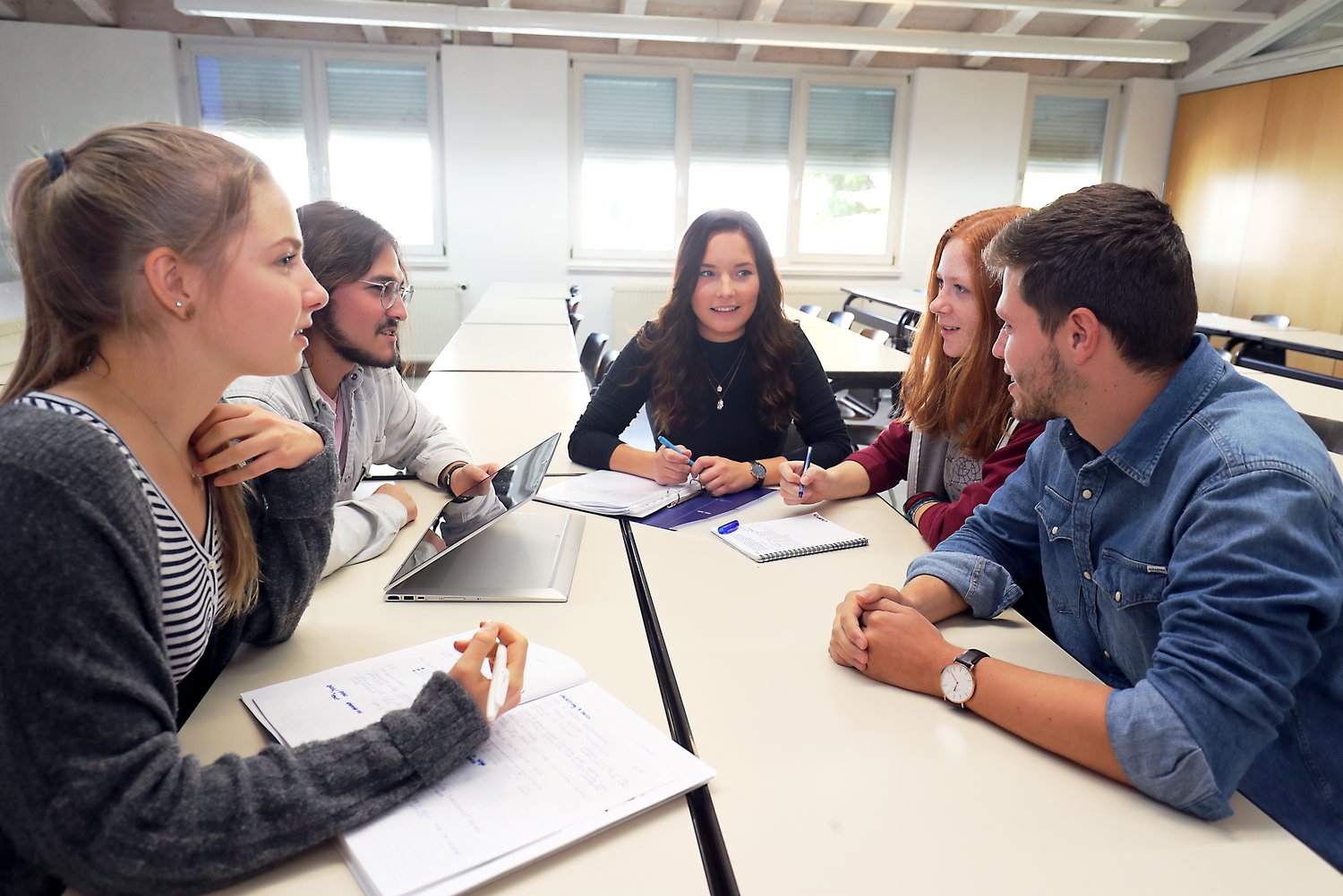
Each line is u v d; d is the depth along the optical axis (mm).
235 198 731
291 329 791
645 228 7621
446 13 6215
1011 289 972
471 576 1256
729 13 6941
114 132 720
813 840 737
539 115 7141
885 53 7480
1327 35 6582
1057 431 1165
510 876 684
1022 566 1272
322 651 1044
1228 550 807
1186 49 6973
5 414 647
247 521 938
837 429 2121
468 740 777
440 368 3246
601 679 988
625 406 2111
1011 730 892
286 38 6848
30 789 606
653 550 1425
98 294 705
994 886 689
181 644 814
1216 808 771
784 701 960
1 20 6375
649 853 714
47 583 600
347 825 701
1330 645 896
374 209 7289
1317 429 2881
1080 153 8062
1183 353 951
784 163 7586
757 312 2068
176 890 638
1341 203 6445
